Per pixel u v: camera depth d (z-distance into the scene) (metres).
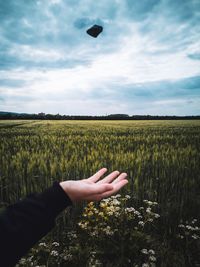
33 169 4.88
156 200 3.96
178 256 2.53
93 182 0.81
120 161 5.37
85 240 2.66
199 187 4.58
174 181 4.62
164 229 3.14
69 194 0.63
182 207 3.67
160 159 5.85
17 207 0.54
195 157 6.28
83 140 10.41
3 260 0.47
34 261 2.17
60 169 4.82
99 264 2.23
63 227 3.12
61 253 2.55
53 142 9.66
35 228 0.52
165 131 18.30
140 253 2.52
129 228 2.86
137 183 4.08
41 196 0.57
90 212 2.80
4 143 10.03
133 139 11.22
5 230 0.49
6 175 4.62
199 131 18.48
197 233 3.00
